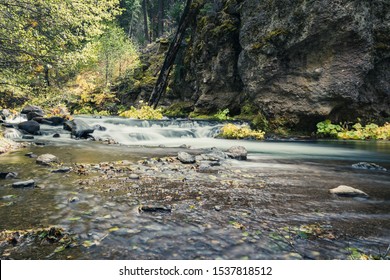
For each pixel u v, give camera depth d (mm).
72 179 4641
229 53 17797
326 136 12867
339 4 11445
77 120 12391
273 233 2758
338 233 2773
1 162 5867
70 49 10438
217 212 3299
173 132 13117
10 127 10906
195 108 19844
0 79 9117
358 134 12344
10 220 2955
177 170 5438
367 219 3139
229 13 18141
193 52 20844
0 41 8773
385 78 12969
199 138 13000
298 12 12305
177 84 23891
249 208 3447
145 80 28062
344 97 12086
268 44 13258
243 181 4754
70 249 2398
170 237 2646
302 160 7273
